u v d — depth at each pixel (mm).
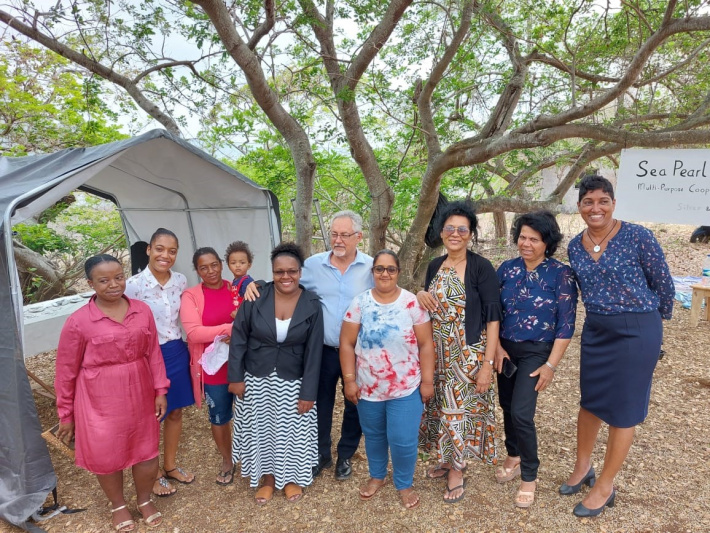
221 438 3229
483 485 3174
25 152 7688
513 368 2881
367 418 2865
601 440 3693
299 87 6609
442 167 5684
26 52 7586
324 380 3246
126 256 8656
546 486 3123
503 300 2863
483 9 5168
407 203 7391
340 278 3104
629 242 2566
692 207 4477
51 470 2934
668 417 3990
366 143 6164
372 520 2873
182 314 3137
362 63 5324
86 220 9039
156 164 4406
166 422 3234
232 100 6855
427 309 2762
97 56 7039
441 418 2939
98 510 3039
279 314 2904
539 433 3814
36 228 7094
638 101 6238
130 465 2762
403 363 2719
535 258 2775
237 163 7879
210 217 5316
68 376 2637
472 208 2820
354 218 3027
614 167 8320
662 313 2672
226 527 2859
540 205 6250
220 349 3057
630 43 5805
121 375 2668
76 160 3635
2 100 7375
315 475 3332
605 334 2635
